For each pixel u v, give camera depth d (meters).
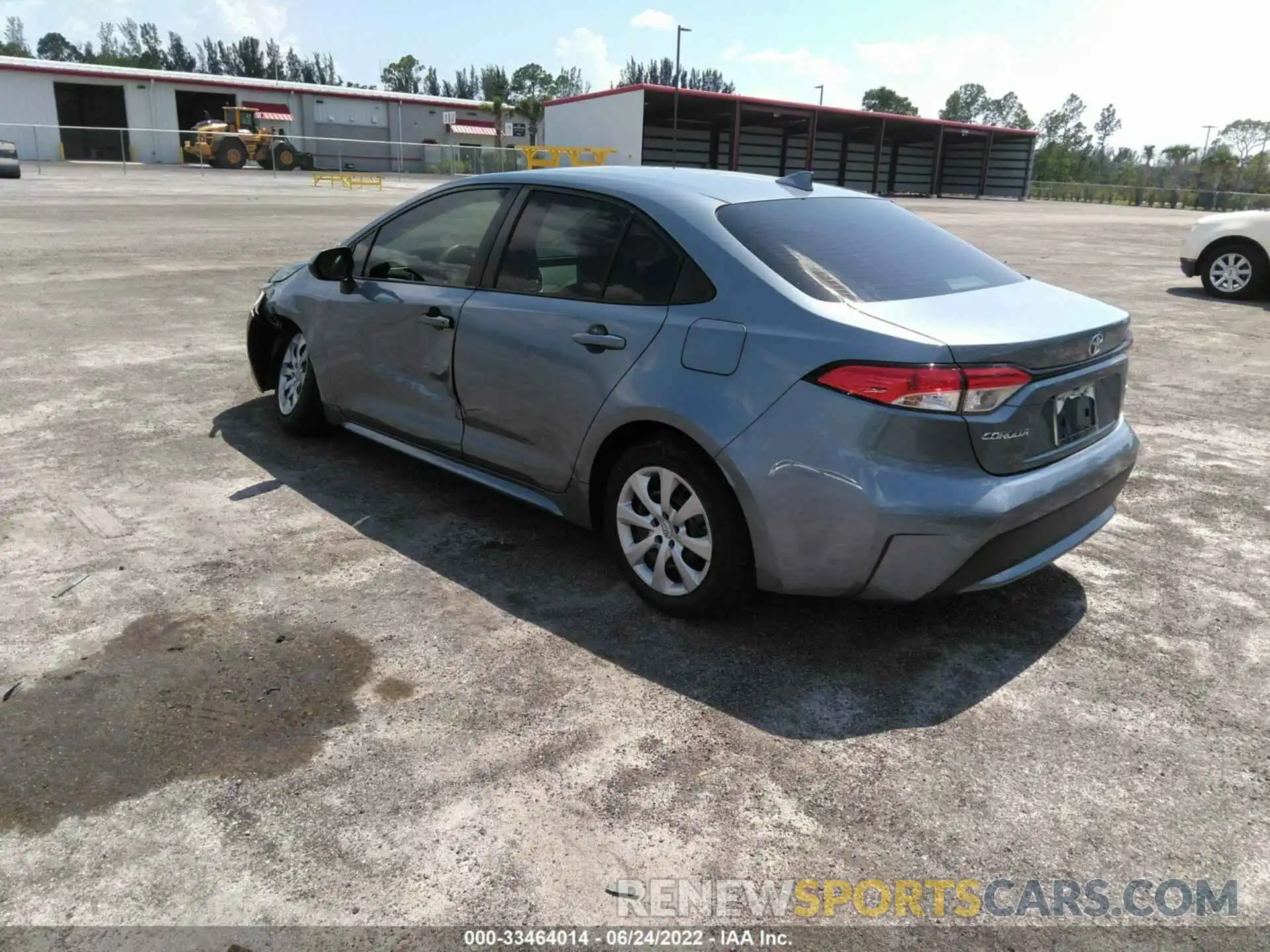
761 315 2.90
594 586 3.55
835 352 2.72
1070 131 115.62
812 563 2.86
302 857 2.15
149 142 46.88
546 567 3.70
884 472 2.68
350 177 36.03
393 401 4.26
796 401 2.78
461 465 4.04
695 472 3.04
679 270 3.14
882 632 3.26
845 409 2.70
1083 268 14.44
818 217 3.41
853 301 2.91
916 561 2.73
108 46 120.12
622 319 3.21
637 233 3.30
